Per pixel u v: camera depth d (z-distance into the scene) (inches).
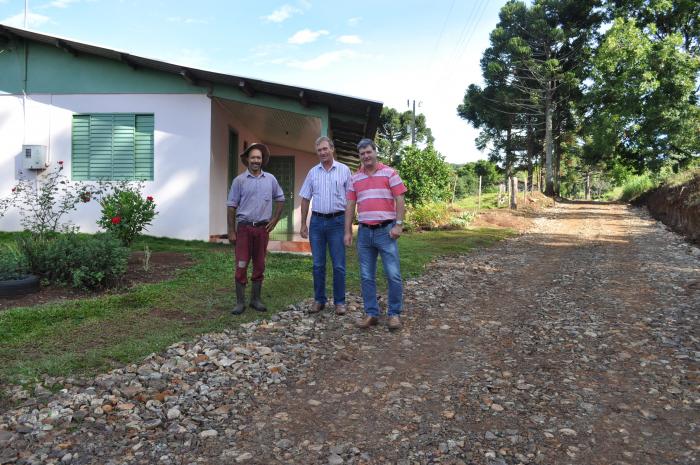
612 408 132.0
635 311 232.8
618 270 346.0
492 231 626.2
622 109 1018.1
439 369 161.3
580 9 1408.7
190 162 399.5
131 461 104.7
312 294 254.2
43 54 406.9
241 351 169.0
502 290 288.5
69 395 130.0
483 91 1573.6
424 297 264.2
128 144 405.1
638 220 761.0
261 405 133.9
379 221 200.1
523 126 1633.9
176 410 126.6
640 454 109.6
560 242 526.9
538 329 205.9
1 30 390.3
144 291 230.2
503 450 111.0
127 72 402.6
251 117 454.3
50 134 409.1
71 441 110.4
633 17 1149.7
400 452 110.3
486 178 2073.1
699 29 1061.8
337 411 130.9
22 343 161.9
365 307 206.5
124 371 146.6
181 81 399.2
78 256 234.5
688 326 205.3
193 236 400.2
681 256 398.3
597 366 162.7
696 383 147.3
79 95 406.6
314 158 579.8
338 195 217.2
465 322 218.1
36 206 403.2
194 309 213.5
